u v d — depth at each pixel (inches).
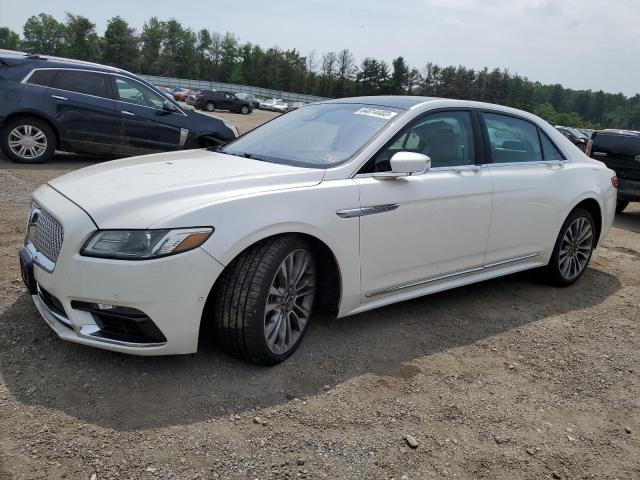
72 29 4072.3
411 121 153.6
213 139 423.5
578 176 199.5
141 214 110.5
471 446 108.4
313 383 123.1
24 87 366.0
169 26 4210.1
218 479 92.0
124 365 121.2
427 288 158.7
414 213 146.6
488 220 167.3
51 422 101.4
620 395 133.4
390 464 100.5
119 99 390.6
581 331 168.4
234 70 4308.6
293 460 98.5
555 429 117.1
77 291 109.7
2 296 148.9
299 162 142.7
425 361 139.3
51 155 384.2
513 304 185.3
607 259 259.9
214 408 110.2
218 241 112.3
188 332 112.6
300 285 131.6
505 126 182.4
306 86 4040.4
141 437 99.8
